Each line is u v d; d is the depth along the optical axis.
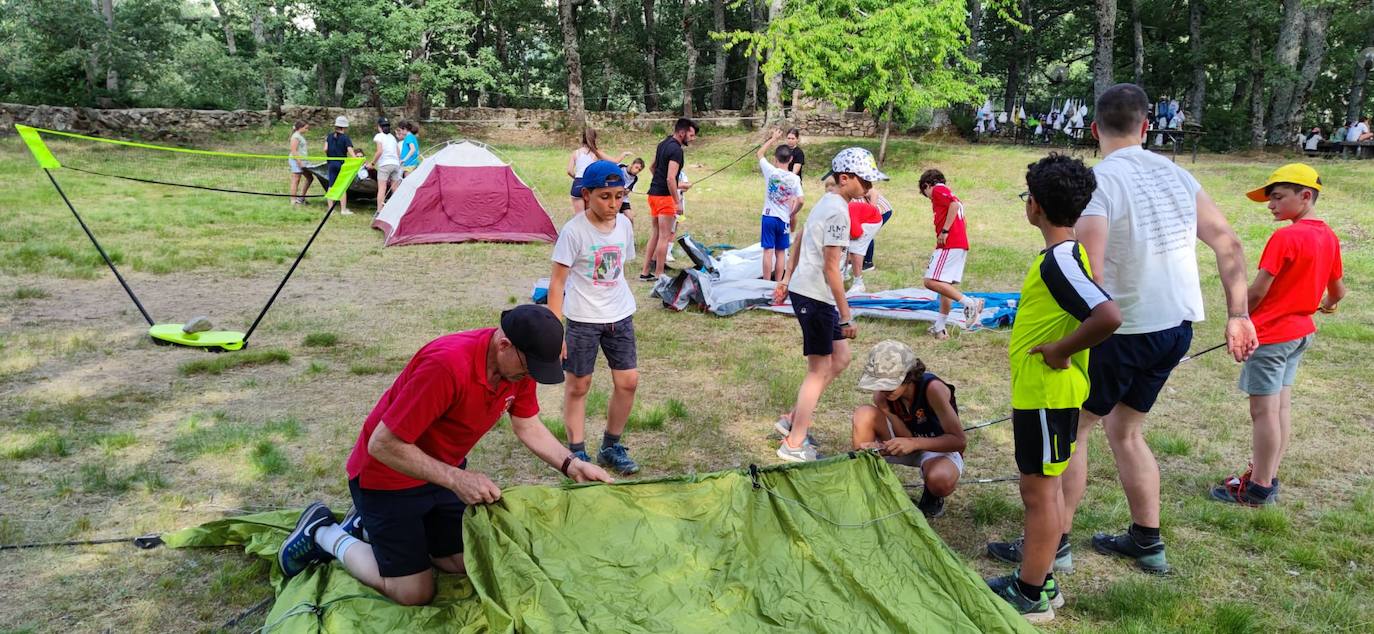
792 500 3.82
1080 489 3.77
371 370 6.54
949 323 8.31
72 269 9.47
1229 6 28.92
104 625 3.30
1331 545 4.15
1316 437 5.65
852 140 25.91
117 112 24.38
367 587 3.34
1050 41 36.09
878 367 4.19
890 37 19.53
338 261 10.77
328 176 15.00
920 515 3.80
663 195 9.88
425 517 3.44
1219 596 3.72
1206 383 6.73
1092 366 3.62
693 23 36.12
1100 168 3.62
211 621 3.35
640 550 3.50
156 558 3.79
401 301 8.86
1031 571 3.47
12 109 23.03
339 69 35.16
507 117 30.05
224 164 20.64
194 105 29.38
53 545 3.85
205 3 45.31
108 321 7.67
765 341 7.79
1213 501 4.70
